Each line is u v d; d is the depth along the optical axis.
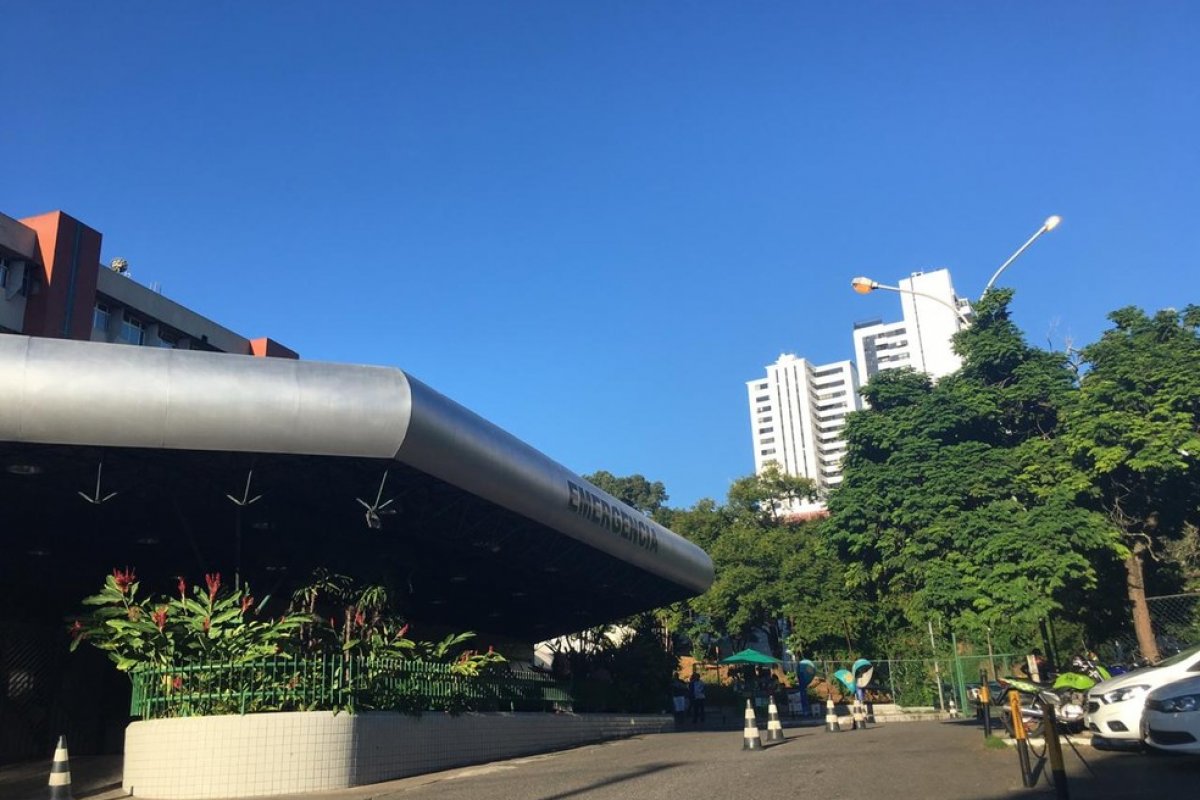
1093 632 23.95
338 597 15.74
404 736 13.70
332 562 16.39
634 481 69.50
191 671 12.40
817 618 37.44
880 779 10.35
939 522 16.86
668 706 29.66
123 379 12.20
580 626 30.59
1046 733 7.79
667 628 39.72
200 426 12.54
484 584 24.17
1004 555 15.28
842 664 34.81
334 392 13.11
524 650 33.16
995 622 15.05
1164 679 11.41
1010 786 9.58
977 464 17.42
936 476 17.52
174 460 13.98
